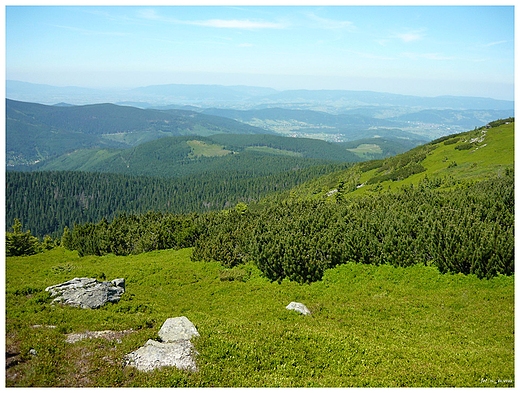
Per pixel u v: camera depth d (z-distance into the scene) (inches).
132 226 2242.9
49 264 1731.1
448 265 1161.4
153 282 1334.9
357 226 1461.6
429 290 1093.8
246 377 562.6
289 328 749.3
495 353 677.9
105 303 973.8
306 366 609.6
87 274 1427.2
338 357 639.1
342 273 1256.2
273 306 992.2
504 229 1235.2
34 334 647.1
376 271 1243.2
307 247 1333.7
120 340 646.5
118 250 1972.2
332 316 906.1
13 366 542.0
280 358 621.6
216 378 549.0
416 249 1263.5
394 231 1330.0
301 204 2112.5
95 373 536.4
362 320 874.8
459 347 720.3
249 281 1311.5
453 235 1192.8
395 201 1788.9
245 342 657.0
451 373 586.2
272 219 1820.9
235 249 1555.1
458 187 2167.8
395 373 584.1
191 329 679.1
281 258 1300.4
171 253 1839.3
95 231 2158.0
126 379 530.9
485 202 1461.6
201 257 1603.1
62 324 738.2
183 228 2000.5
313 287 1194.0
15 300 932.6
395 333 799.1
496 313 893.8
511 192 1493.6
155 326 746.8
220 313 986.7
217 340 650.2
